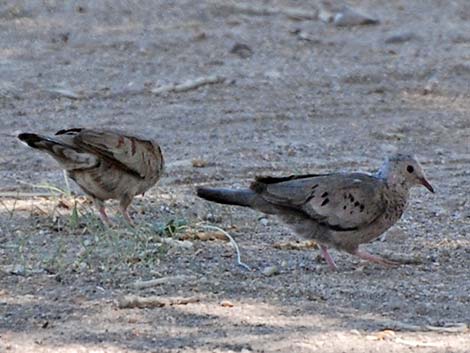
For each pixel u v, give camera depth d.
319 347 9.62
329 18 25.48
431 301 10.88
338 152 17.42
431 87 20.83
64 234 13.08
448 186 15.59
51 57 22.67
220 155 17.09
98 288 11.16
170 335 9.91
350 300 10.88
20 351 9.53
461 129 18.77
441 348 9.63
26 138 12.81
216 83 21.06
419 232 13.46
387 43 23.86
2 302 10.76
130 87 20.77
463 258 12.40
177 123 18.81
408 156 11.88
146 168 13.17
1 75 21.30
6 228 13.27
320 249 12.39
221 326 10.12
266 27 24.97
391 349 9.59
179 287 11.20
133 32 24.34
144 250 12.20
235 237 13.10
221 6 26.11
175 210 14.16
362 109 19.72
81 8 25.83
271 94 20.52
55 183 15.37
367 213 11.68
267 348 9.59
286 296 10.98
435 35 24.36
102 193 13.12
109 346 9.64
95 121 18.86
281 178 11.82
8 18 25.22
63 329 10.06
